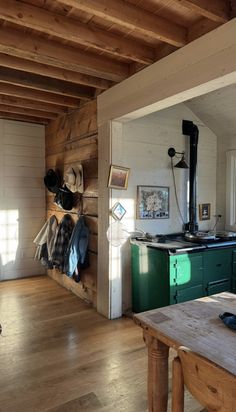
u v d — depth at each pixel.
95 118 3.32
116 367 2.25
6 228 4.48
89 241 3.50
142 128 3.44
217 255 3.18
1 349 2.50
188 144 3.81
